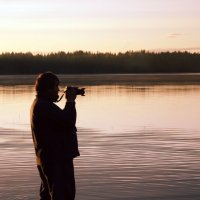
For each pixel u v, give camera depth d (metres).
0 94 52.91
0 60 169.00
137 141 18.66
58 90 8.09
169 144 17.83
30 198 10.29
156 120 26.42
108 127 23.33
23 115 29.92
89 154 15.65
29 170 13.13
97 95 49.56
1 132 21.70
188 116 28.48
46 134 7.82
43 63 169.62
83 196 10.41
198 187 11.09
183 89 60.97
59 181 7.80
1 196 10.45
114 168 13.34
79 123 25.17
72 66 171.00
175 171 12.89
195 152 15.99
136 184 11.43
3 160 14.66
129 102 39.91
